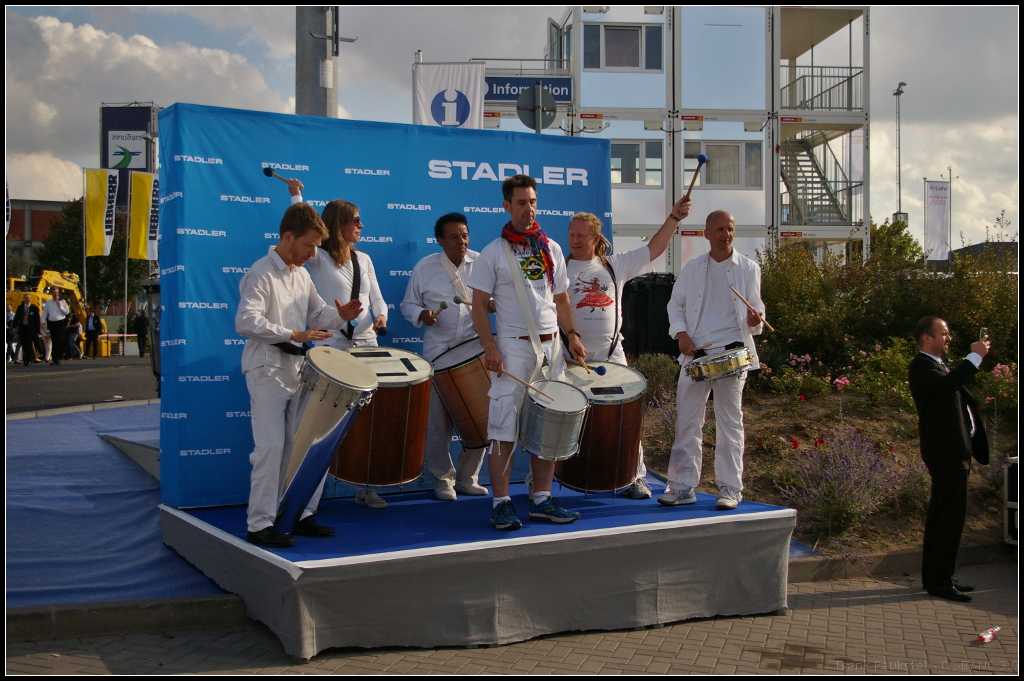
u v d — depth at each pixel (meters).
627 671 3.74
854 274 10.15
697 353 5.00
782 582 4.68
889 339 9.48
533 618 4.08
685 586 4.43
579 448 4.65
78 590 4.23
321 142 5.66
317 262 5.00
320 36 8.36
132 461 7.09
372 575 3.75
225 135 5.34
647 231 20.41
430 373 4.77
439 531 4.34
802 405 7.86
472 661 3.79
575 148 6.43
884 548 5.74
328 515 4.91
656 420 7.64
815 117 20.80
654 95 20.44
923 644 4.21
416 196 5.96
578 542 4.16
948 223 27.34
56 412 9.77
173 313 5.15
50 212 51.47
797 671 3.80
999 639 4.29
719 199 20.59
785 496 6.25
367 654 3.82
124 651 3.80
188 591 4.29
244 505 5.24
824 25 21.75
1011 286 9.47
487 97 20.23
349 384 3.99
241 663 3.68
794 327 9.34
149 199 18.31
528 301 4.49
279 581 3.72
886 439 7.14
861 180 21.03
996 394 7.87
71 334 24.58
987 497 6.73
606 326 5.27
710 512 4.69
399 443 4.64
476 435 5.21
